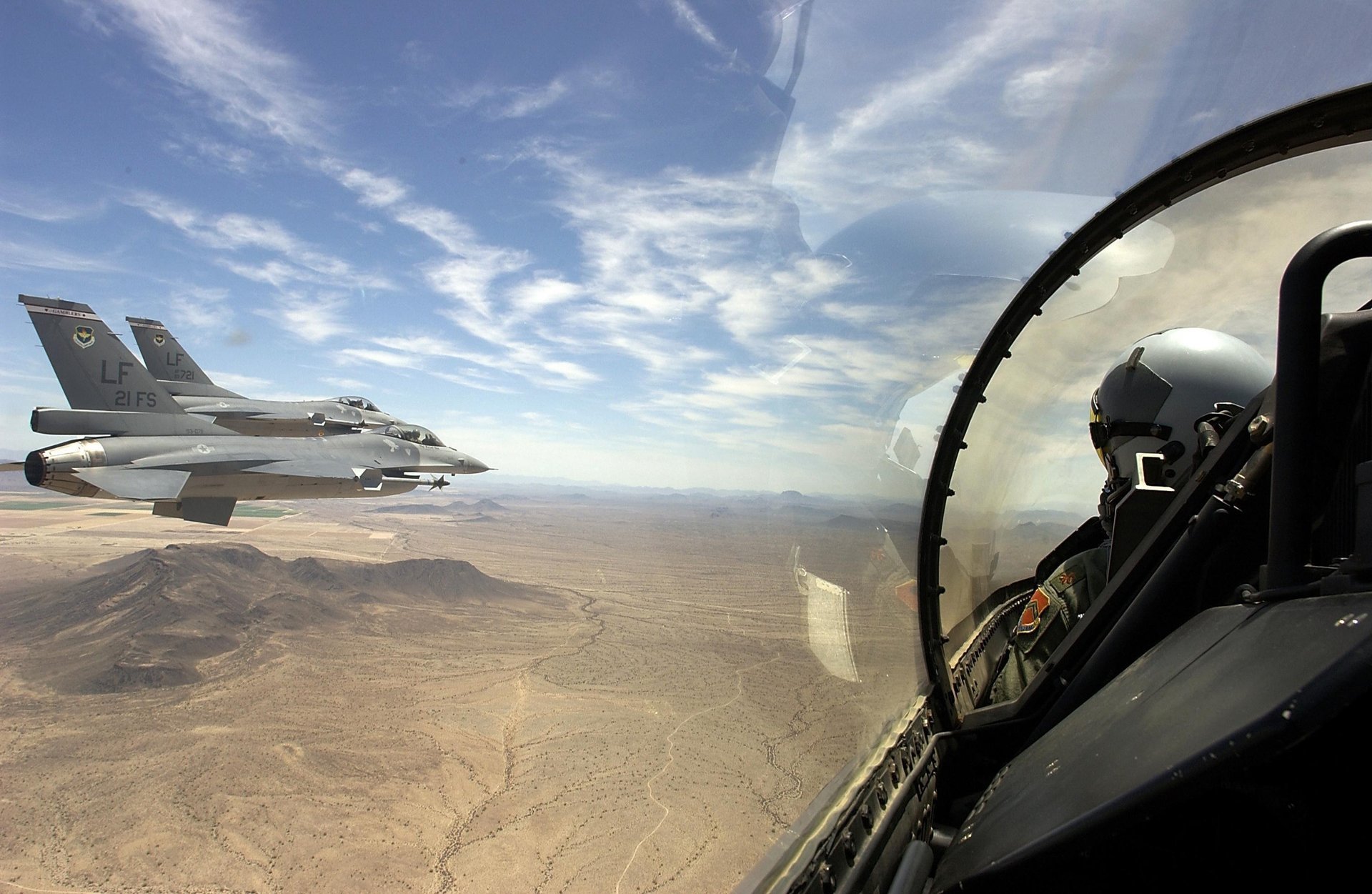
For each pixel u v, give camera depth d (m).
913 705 1.85
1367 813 0.84
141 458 35.03
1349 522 1.11
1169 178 1.96
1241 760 0.75
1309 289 1.03
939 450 1.83
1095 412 2.23
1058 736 1.39
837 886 1.37
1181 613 1.66
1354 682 0.69
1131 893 1.03
